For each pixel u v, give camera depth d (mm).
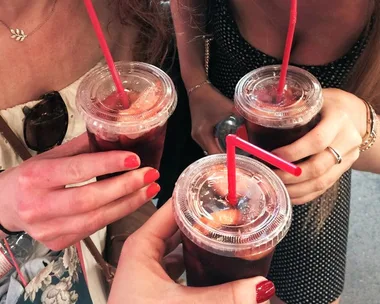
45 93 1029
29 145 1016
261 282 706
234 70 1299
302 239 1435
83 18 1061
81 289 1181
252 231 723
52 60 1025
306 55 1154
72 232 824
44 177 787
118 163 764
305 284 1538
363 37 1090
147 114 851
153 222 818
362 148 1085
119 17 1125
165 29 1202
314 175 917
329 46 1113
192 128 1245
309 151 892
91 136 869
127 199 825
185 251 809
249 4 1125
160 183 1500
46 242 848
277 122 896
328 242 1458
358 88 1114
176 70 1395
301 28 1102
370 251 2059
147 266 768
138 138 851
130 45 1197
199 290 711
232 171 713
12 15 941
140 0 1118
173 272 939
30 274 1066
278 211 746
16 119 981
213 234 718
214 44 1332
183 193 763
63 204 784
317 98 919
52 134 1039
